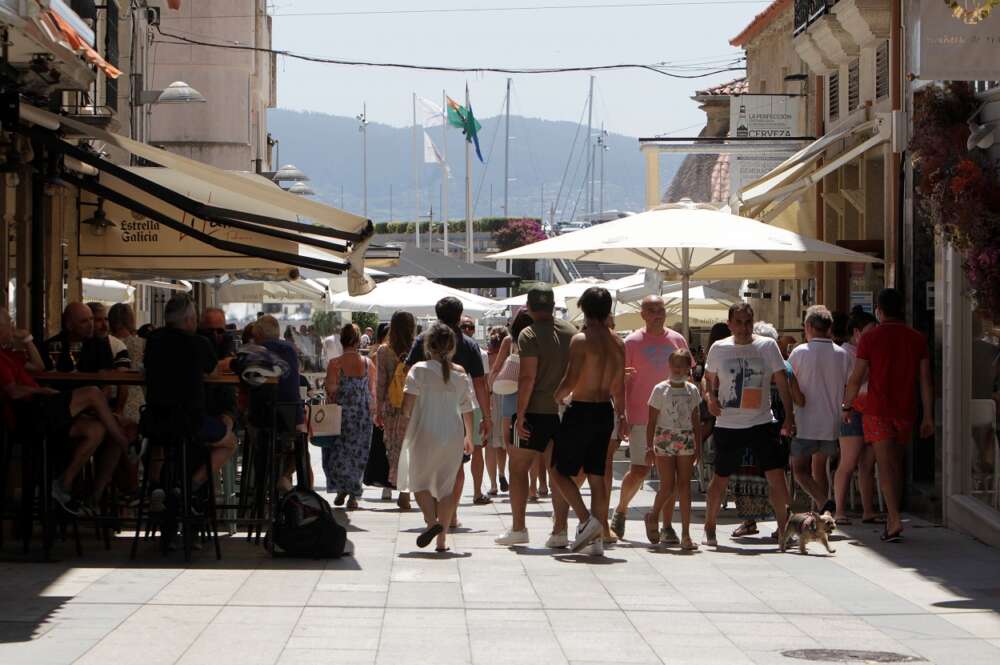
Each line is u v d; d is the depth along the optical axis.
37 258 16.88
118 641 8.88
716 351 13.88
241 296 32.91
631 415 14.67
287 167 39.12
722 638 9.50
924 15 13.07
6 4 11.21
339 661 8.52
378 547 13.55
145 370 12.15
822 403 15.14
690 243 16.95
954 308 15.25
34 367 12.68
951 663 8.89
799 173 24.19
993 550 13.77
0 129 14.10
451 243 110.38
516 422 13.64
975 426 14.93
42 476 12.00
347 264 16.92
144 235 19.19
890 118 19.83
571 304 35.06
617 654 8.92
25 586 10.77
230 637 9.09
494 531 15.10
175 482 12.29
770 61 33.00
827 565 12.80
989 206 13.35
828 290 24.73
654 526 14.04
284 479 15.55
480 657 8.73
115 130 18.81
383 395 16.67
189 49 45.09
